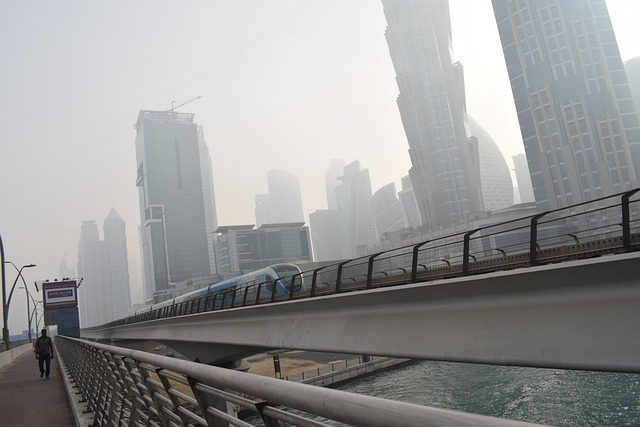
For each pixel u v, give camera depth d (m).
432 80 183.50
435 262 18.72
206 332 31.02
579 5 135.00
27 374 20.92
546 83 137.00
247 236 177.38
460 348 12.48
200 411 3.06
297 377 46.75
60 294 75.56
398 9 193.12
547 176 136.12
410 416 1.25
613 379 37.38
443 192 177.88
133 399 5.44
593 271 9.31
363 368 49.41
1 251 37.12
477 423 1.10
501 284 11.26
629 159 128.88
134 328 57.91
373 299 15.46
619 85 132.38
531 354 10.68
